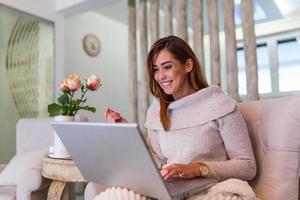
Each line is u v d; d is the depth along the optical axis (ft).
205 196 2.88
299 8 11.43
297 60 12.37
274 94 12.69
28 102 9.25
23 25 9.27
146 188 2.81
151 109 4.25
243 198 2.79
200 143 3.41
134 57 9.39
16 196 5.12
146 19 9.25
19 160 5.99
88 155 3.06
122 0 10.84
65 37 10.99
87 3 9.59
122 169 2.81
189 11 10.36
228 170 3.10
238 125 3.37
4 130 8.60
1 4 8.63
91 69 12.53
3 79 8.63
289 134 3.34
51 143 6.71
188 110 3.67
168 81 3.70
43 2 9.79
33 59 9.49
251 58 7.18
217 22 7.80
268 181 3.34
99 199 2.94
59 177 4.72
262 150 3.62
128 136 2.33
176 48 3.68
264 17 12.32
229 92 7.45
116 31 13.93
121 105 13.96
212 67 7.77
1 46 8.63
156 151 3.95
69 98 5.12
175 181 2.89
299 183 3.55
